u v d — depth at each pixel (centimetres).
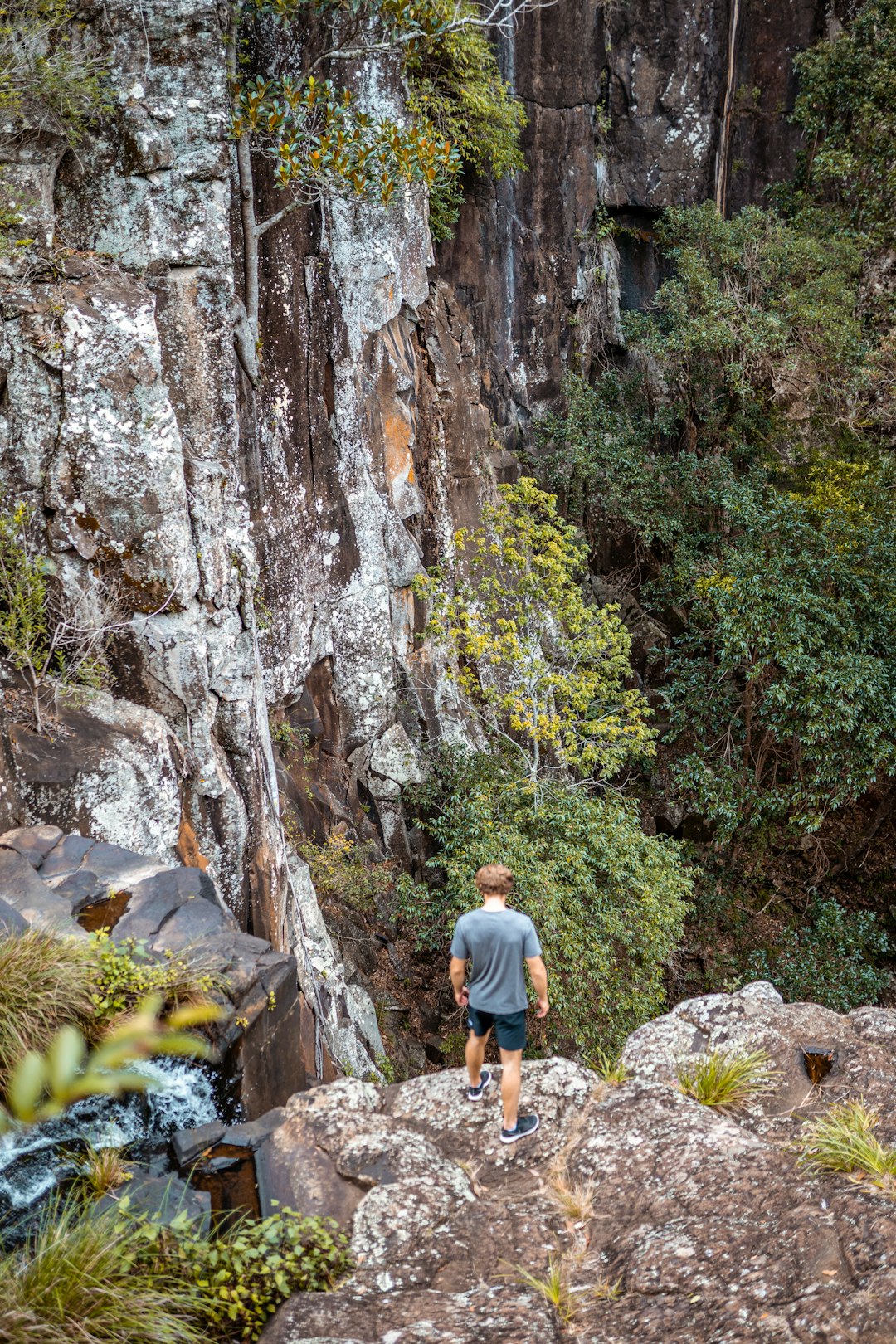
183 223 930
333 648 1463
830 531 1725
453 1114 516
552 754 1625
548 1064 541
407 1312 378
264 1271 395
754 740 1880
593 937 1273
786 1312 346
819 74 2044
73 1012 480
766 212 2131
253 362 1138
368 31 1264
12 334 805
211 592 906
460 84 1670
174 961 527
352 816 1460
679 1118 482
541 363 2117
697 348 1988
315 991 1055
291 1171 451
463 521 1784
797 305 1930
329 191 1259
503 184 1973
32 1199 444
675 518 2030
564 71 2025
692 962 1783
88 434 816
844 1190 405
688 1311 362
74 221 925
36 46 866
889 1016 568
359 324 1446
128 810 745
